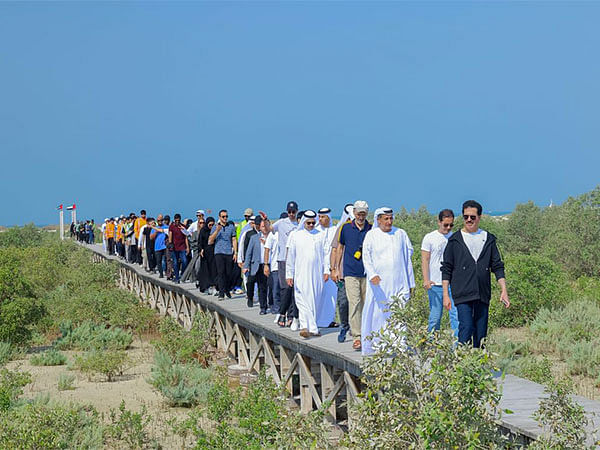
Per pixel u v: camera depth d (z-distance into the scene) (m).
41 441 9.07
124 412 10.99
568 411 5.75
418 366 6.00
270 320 13.84
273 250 14.16
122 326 21.30
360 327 10.09
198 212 20.80
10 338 17.75
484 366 5.55
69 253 39.88
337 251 10.31
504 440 5.49
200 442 9.02
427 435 5.29
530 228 35.28
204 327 16.77
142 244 26.34
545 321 17.34
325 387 10.47
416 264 20.12
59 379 14.54
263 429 8.85
